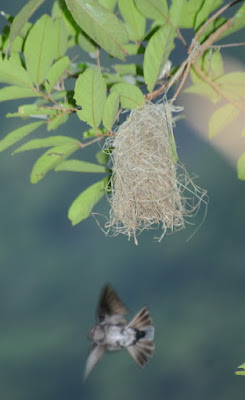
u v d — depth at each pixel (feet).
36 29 11.24
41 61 11.55
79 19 11.23
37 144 12.15
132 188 13.11
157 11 12.33
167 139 13.06
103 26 11.29
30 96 11.91
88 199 13.34
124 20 12.83
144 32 12.85
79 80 11.35
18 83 11.73
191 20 12.55
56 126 12.26
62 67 11.69
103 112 11.84
